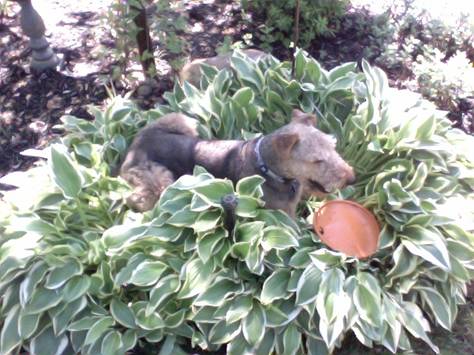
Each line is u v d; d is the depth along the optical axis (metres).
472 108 2.40
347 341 1.60
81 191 1.61
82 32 2.77
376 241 1.60
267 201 1.60
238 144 1.66
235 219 1.51
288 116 2.00
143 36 2.32
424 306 1.62
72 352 1.49
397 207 1.64
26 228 1.54
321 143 1.47
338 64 2.63
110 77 2.46
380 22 2.78
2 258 1.52
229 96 2.00
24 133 2.31
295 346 1.45
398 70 2.59
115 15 2.42
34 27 2.39
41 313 1.48
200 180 1.56
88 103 2.40
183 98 2.06
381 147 1.82
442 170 1.80
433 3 2.90
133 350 1.55
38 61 2.52
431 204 1.65
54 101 2.42
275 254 1.55
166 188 1.57
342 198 1.75
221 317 1.46
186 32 2.74
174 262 1.53
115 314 1.49
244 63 2.05
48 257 1.50
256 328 1.44
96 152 1.74
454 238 1.64
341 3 2.68
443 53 2.67
